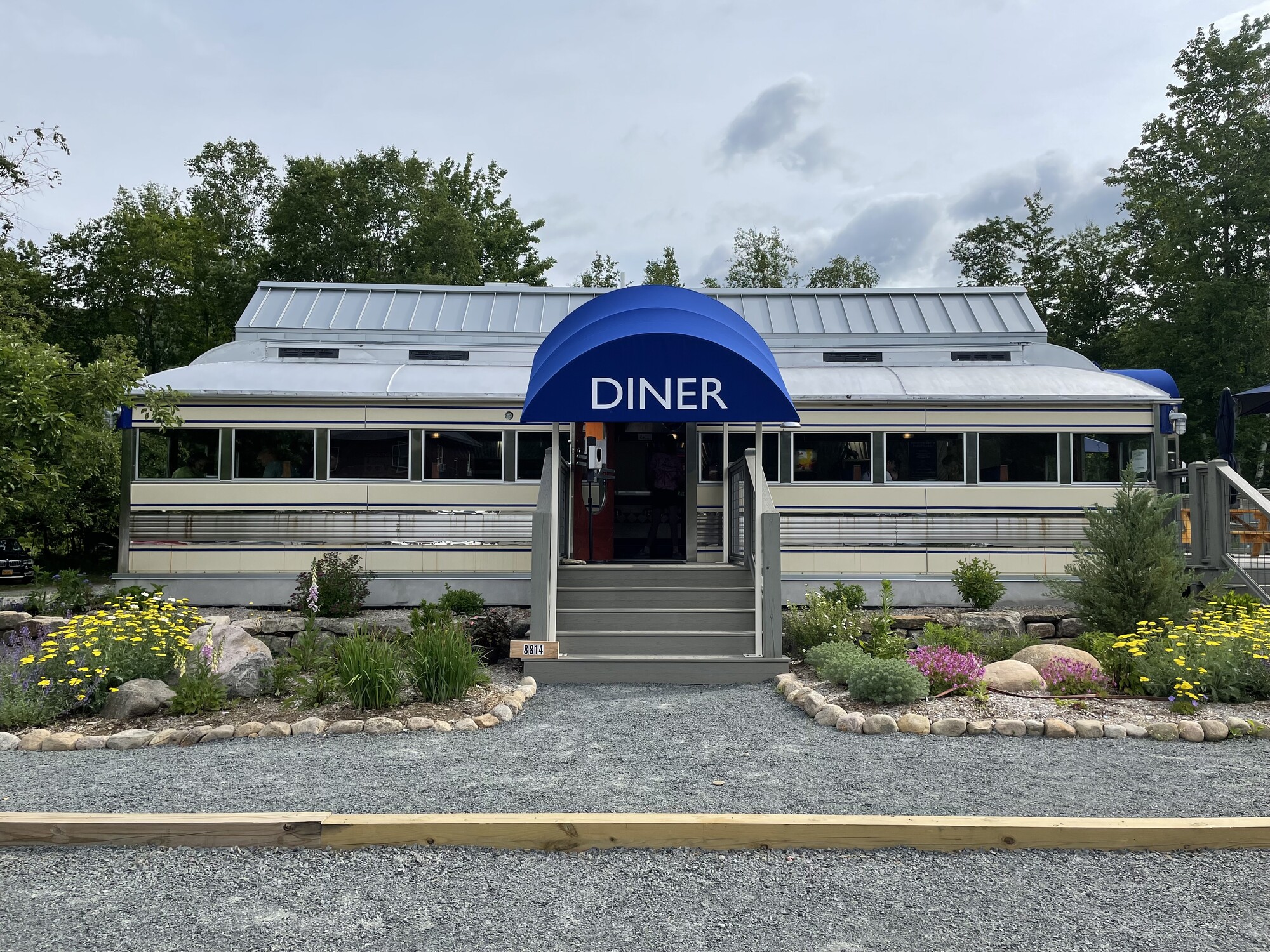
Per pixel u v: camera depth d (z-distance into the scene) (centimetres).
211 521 1146
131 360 1196
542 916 371
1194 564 1156
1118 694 796
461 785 542
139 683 759
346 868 416
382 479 1162
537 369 977
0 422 1058
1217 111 2912
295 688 791
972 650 924
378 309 1436
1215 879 408
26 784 553
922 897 390
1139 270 3067
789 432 1195
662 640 925
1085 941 354
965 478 1195
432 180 3759
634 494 1270
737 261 4456
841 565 1186
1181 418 1192
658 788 537
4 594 1709
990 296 1485
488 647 980
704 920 369
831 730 694
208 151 3750
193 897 388
